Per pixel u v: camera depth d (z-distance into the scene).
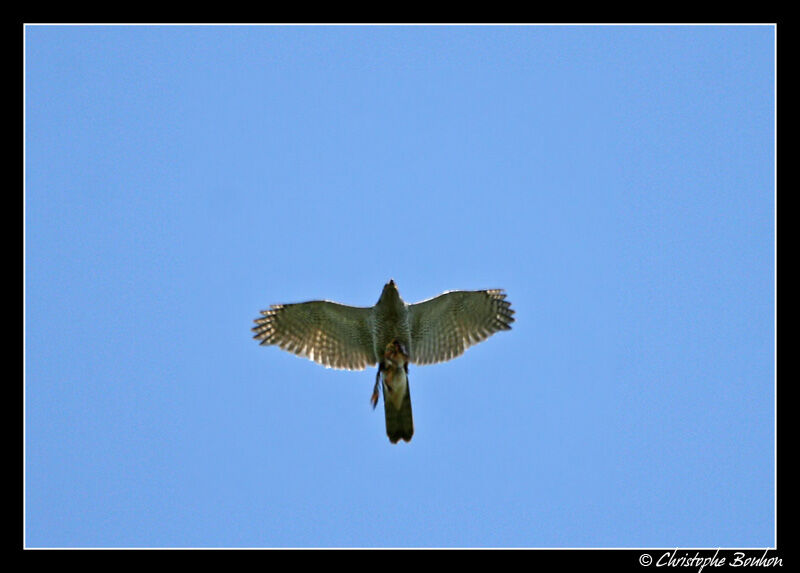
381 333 17.55
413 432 17.36
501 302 18.39
